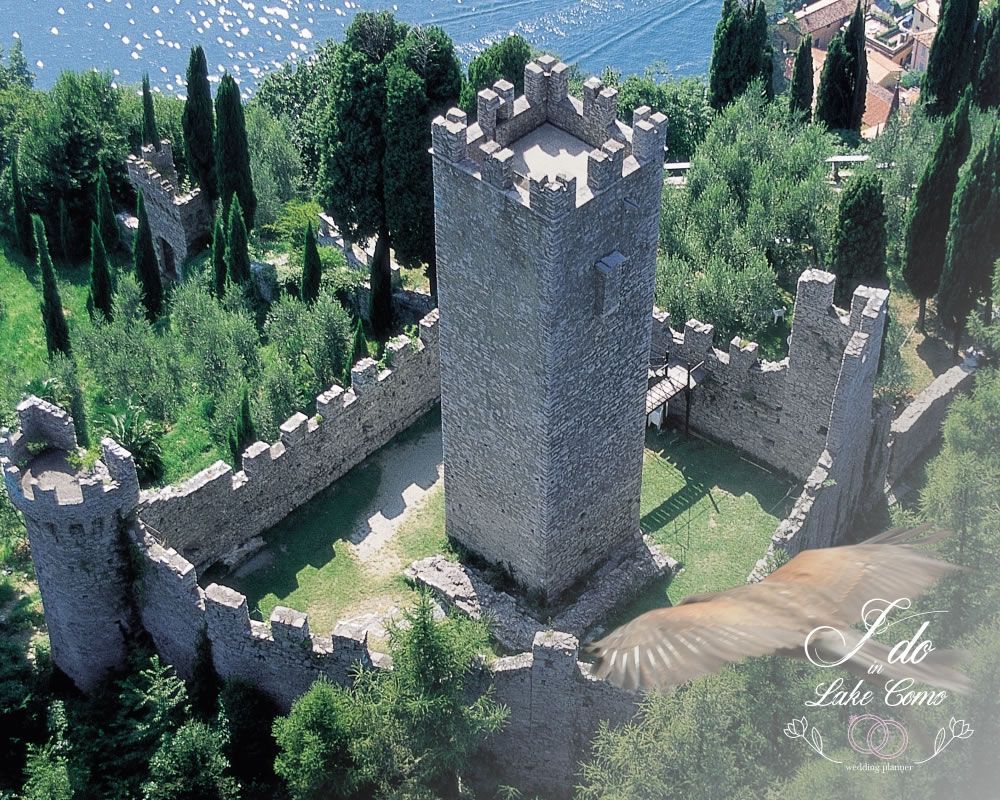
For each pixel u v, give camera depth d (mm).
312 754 45281
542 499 50688
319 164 78125
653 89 84312
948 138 62688
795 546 52344
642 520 58125
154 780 48438
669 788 41750
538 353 46844
